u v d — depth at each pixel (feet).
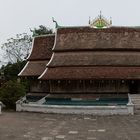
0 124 95.66
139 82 148.15
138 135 75.97
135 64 146.61
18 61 274.16
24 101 147.84
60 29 161.99
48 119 108.27
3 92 144.25
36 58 169.99
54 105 131.03
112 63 146.51
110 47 150.92
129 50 151.64
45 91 164.04
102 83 144.25
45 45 174.19
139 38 156.25
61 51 154.51
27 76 164.86
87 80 142.41
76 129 86.02
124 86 144.66
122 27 160.86
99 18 160.25
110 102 141.69
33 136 75.82
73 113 123.95
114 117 112.37
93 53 151.43
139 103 133.39
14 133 79.97
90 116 116.57
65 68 147.84
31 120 105.40
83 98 143.23
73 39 157.17
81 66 147.02
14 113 128.16
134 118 108.37
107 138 72.59
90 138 72.84
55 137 74.49
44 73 147.64
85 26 161.99
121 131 81.92
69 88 146.20
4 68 277.44
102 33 157.79
